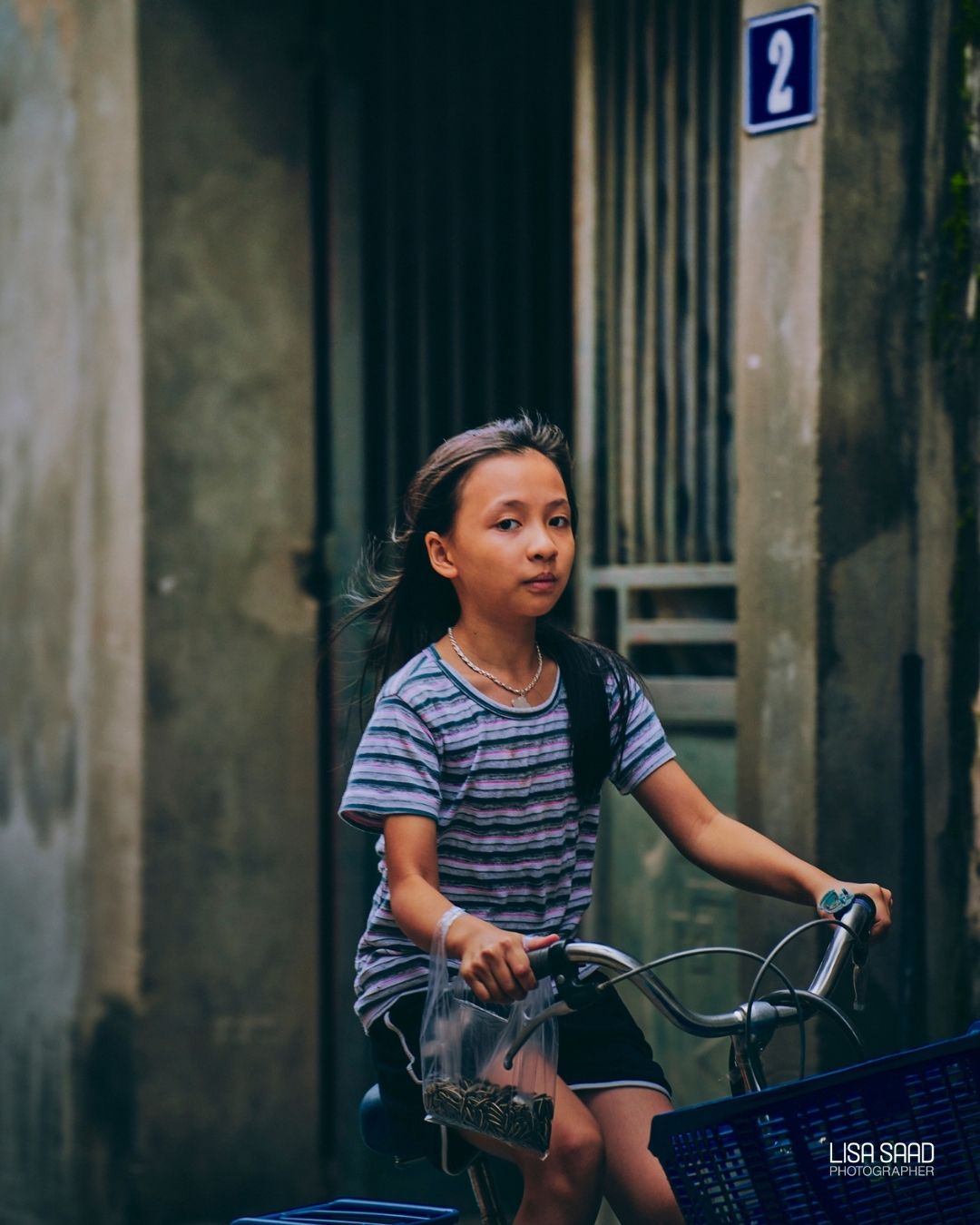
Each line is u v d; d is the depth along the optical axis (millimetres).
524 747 2572
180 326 5281
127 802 5250
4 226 5773
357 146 5484
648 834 4852
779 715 4117
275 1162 5391
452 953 2264
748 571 4191
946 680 4270
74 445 5473
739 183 4578
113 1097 5285
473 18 5312
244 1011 5359
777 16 4117
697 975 4699
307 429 5508
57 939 5527
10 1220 5621
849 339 4102
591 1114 2443
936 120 4238
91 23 5375
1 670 5801
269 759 5418
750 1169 2049
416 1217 2611
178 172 5281
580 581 4988
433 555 2645
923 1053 2064
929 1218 2088
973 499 4219
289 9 5484
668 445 4812
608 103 4941
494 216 5281
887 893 2436
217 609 5344
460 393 5324
